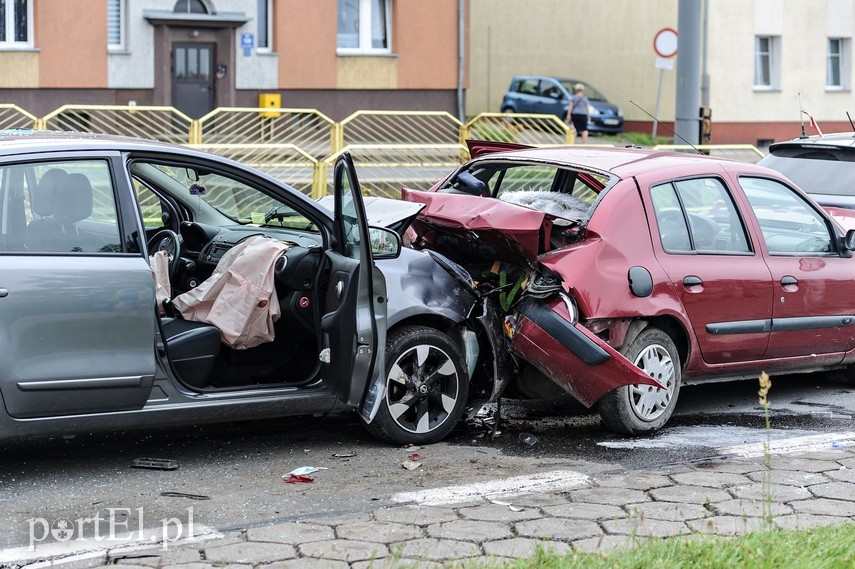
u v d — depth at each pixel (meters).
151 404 6.27
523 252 7.14
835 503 6.09
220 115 18.84
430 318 7.21
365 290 6.50
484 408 8.12
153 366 6.21
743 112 35.91
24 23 25.53
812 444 7.34
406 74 29.52
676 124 17.61
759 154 18.44
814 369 8.70
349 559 5.09
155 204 7.66
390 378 6.97
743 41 35.59
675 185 7.78
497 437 7.40
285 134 21.48
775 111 36.47
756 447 7.23
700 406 8.46
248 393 6.57
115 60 26.39
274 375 7.12
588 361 6.98
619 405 7.34
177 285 7.21
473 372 7.58
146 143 6.50
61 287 5.95
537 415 8.02
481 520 5.70
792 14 36.44
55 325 5.94
